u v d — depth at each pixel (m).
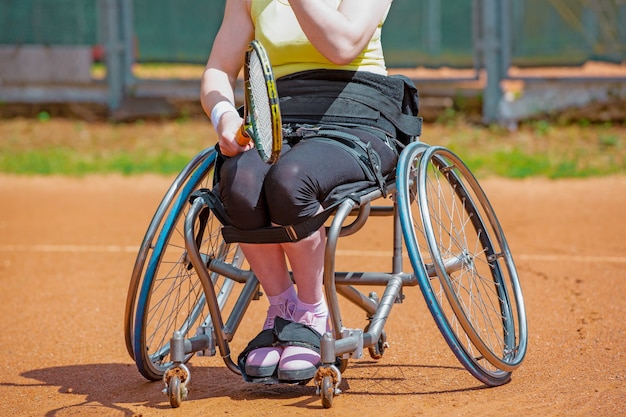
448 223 12.44
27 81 28.92
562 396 6.74
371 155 6.59
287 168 6.14
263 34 7.00
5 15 28.69
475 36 26.44
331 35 6.44
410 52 26.97
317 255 6.60
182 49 28.25
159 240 6.93
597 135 25.27
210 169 7.23
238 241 6.42
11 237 15.29
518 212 16.66
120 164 23.91
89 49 28.62
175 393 6.62
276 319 6.75
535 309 9.75
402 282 7.13
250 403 6.73
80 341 9.05
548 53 26.19
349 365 7.83
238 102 25.78
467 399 6.72
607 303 9.91
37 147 26.33
